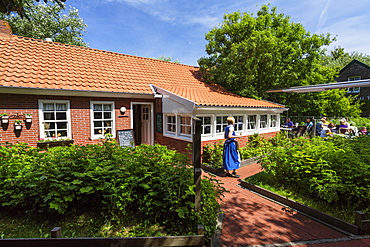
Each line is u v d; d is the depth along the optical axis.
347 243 3.46
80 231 3.49
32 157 4.55
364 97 25.38
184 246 2.30
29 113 7.49
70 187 3.43
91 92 8.30
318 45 14.00
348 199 4.34
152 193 3.52
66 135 8.30
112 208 3.71
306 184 4.93
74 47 11.13
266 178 6.09
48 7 21.47
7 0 1.83
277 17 14.63
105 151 4.62
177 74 13.20
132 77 10.47
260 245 3.42
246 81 12.62
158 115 9.87
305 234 3.72
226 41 13.34
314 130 10.98
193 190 3.45
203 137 8.19
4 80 6.89
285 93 15.25
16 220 3.77
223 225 4.01
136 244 2.23
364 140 7.00
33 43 10.09
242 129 9.94
